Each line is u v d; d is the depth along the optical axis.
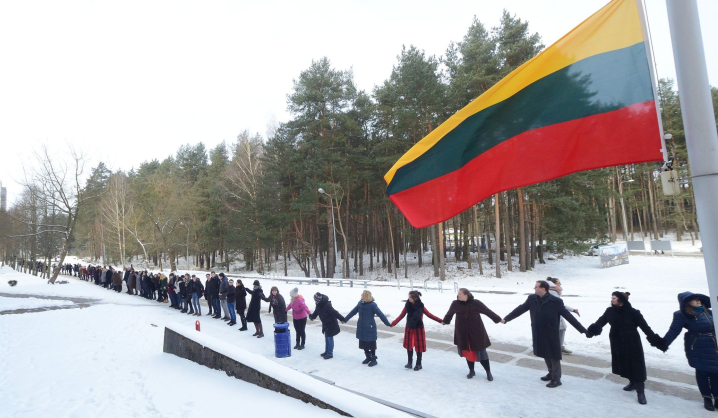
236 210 40.59
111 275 31.38
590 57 4.55
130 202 54.53
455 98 27.39
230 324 14.57
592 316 10.99
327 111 34.84
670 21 3.00
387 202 36.16
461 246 43.16
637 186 49.19
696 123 2.84
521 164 4.83
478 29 32.94
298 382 5.50
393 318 13.42
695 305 5.48
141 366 8.61
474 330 7.16
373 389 6.96
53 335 12.67
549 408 5.79
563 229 28.72
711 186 2.77
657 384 6.53
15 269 63.94
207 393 6.31
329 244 33.91
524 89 4.95
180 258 70.06
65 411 6.16
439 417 5.61
